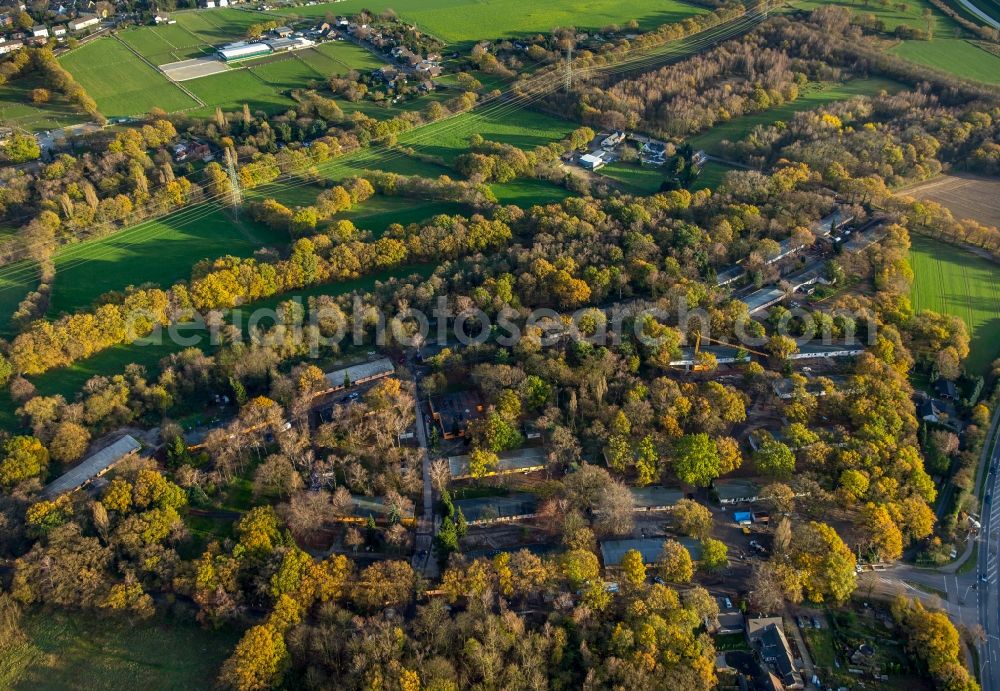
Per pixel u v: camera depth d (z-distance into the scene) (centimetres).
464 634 19612
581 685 18962
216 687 18925
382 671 18662
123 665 19900
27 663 19875
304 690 19050
